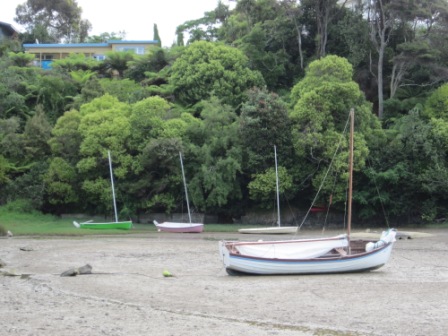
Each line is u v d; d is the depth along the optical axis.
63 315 14.91
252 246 22.50
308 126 43.47
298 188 45.00
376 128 46.50
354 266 22.11
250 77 53.78
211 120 46.88
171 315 15.08
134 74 63.31
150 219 47.50
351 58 53.03
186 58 55.00
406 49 48.88
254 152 45.03
